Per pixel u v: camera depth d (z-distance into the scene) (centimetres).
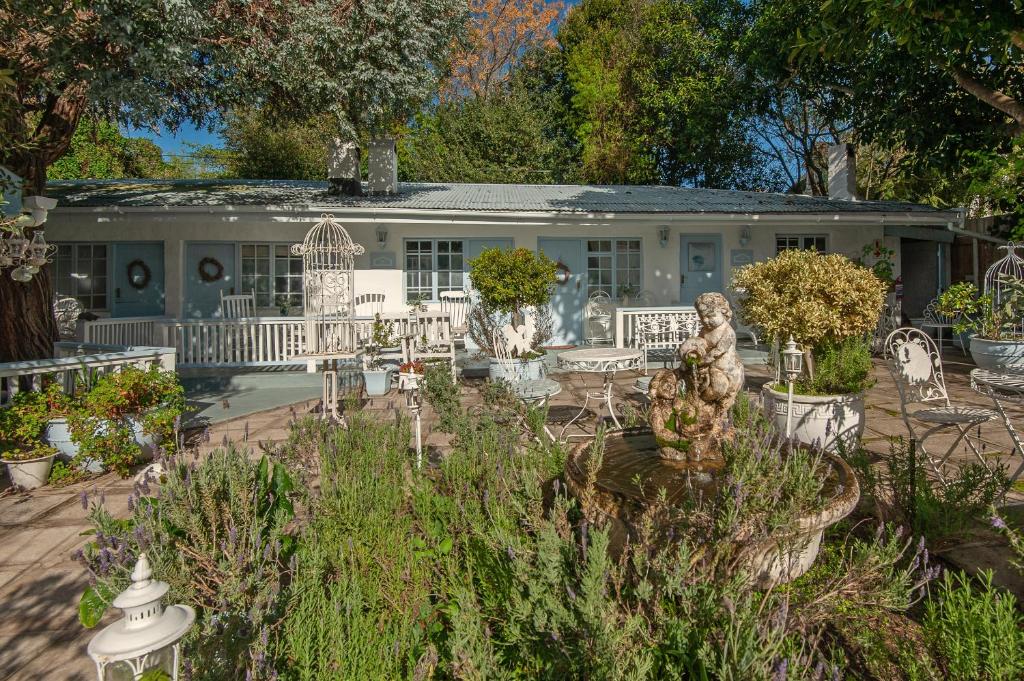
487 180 2427
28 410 520
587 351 593
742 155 2228
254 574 237
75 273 1203
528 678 204
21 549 387
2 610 313
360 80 991
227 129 2445
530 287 855
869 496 361
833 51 746
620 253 1340
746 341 1265
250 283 1248
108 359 599
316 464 378
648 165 2391
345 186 1320
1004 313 825
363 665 205
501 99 2606
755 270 569
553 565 214
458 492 312
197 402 847
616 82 2400
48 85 750
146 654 158
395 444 403
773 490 248
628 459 337
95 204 1099
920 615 262
